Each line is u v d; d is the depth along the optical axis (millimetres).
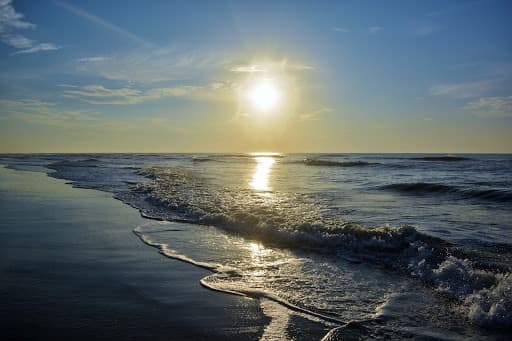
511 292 4590
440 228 8758
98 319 4227
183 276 5750
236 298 4918
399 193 16562
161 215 10953
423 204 13039
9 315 4289
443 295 4965
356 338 3861
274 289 5246
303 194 15320
